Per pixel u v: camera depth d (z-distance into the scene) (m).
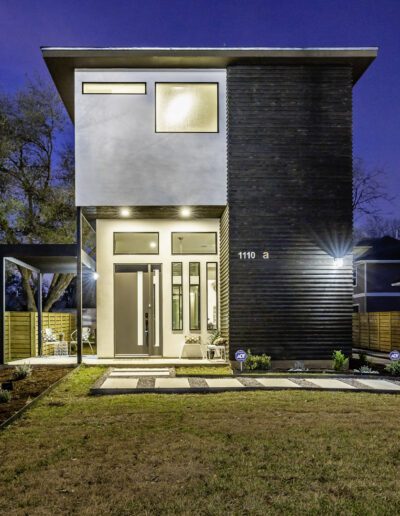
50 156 20.67
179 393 8.70
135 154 12.23
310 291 11.84
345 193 11.99
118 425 6.37
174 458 5.00
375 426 6.29
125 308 13.51
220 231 13.59
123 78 12.29
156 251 13.69
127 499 3.97
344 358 11.62
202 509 3.79
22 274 20.88
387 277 25.25
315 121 12.02
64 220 20.20
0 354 12.10
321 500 3.98
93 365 11.97
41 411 7.21
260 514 3.71
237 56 11.73
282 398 8.16
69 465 4.81
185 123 12.35
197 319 13.57
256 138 11.98
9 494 4.10
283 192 11.95
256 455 5.11
